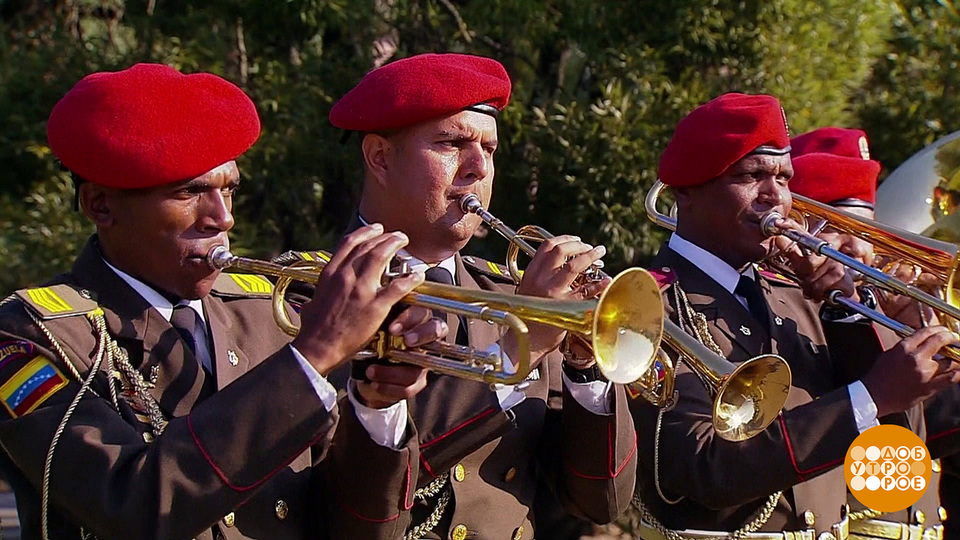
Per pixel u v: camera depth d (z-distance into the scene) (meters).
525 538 3.15
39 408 2.58
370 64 5.72
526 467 3.15
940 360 3.37
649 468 3.50
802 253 3.69
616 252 5.43
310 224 5.75
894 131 6.30
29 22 6.55
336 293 2.46
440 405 2.88
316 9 5.56
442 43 5.86
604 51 5.51
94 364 2.64
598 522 3.09
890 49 6.37
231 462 2.45
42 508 2.56
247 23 5.72
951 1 6.39
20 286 5.63
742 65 5.54
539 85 5.79
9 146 5.73
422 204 3.10
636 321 2.61
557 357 3.28
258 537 2.76
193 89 2.69
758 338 3.65
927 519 3.91
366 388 2.62
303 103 5.57
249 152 5.54
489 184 3.20
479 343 3.10
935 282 3.90
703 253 3.72
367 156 3.19
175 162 2.65
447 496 3.01
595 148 5.37
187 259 2.71
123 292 2.73
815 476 3.34
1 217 5.77
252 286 3.05
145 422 2.65
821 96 5.71
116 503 2.46
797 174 4.43
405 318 2.58
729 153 3.62
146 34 5.84
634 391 3.13
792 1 5.54
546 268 2.74
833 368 3.80
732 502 3.37
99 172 2.66
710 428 3.40
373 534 2.71
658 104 5.41
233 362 2.80
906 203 4.55
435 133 3.10
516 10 5.56
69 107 2.69
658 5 5.46
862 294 3.90
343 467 2.70
